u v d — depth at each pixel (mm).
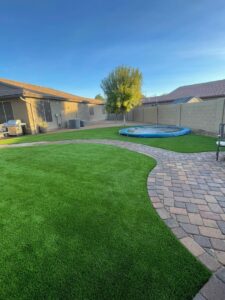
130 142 7707
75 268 1598
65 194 2982
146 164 4512
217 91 18656
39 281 1485
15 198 2879
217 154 4734
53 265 1634
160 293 1361
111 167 4301
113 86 14352
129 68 14039
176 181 3473
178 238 1955
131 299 1323
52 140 9094
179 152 5668
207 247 1822
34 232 2084
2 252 1796
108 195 2932
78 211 2488
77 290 1402
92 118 24172
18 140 9727
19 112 12586
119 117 25875
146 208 2551
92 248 1825
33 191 3111
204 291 1374
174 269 1563
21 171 4156
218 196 2873
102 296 1350
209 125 9297
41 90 16562
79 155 5496
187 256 1702
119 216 2363
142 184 3348
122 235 2006
